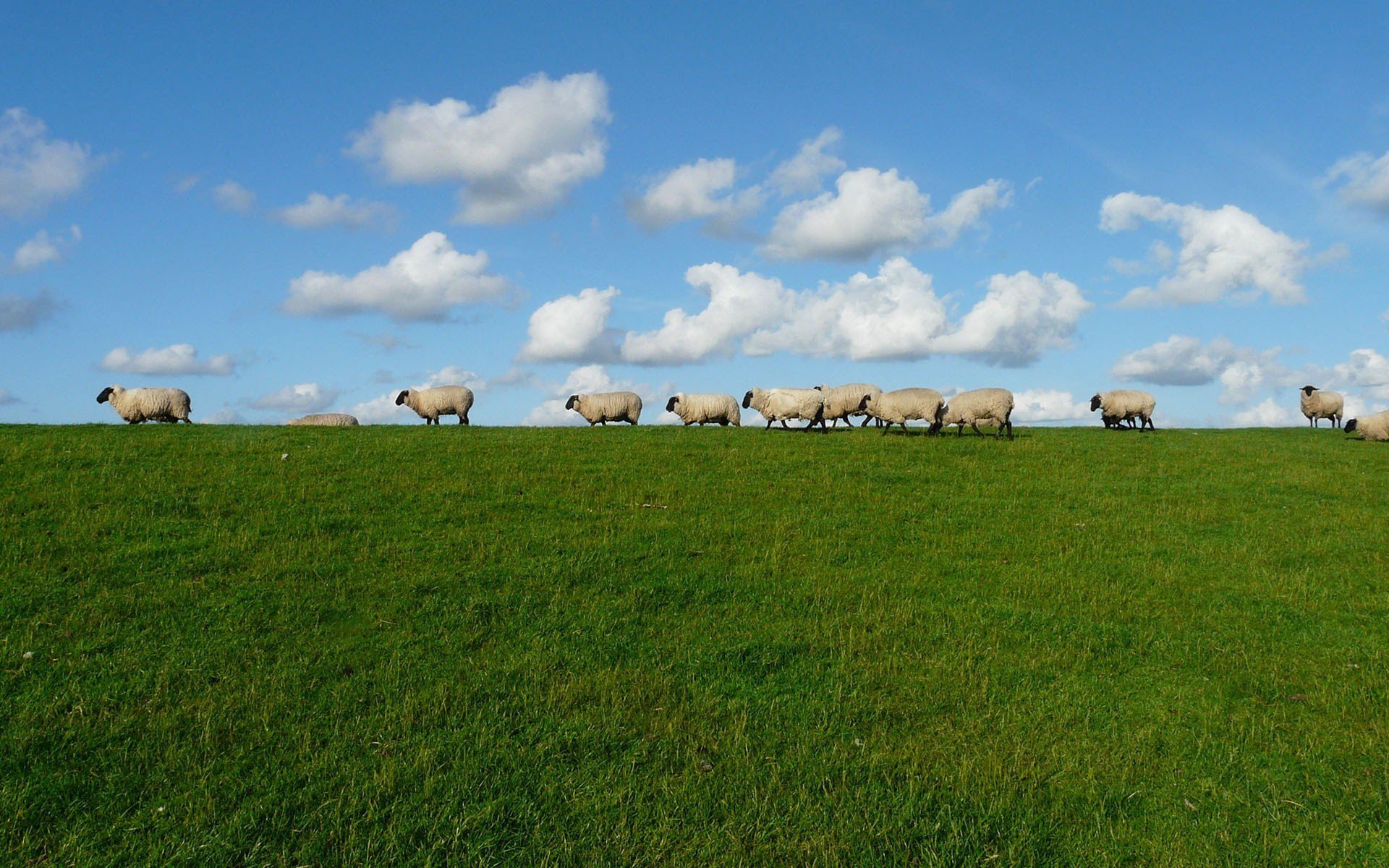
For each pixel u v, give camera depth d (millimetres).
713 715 11102
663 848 8594
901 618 14258
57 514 17906
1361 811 9383
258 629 13047
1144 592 15797
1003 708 11477
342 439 27891
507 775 9625
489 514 19266
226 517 18266
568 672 12039
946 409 32500
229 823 8633
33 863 8086
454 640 12891
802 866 8445
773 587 15523
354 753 9961
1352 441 35562
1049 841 8938
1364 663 12852
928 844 8766
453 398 40562
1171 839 8984
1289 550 18047
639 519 19297
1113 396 37938
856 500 21672
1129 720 11305
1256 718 11336
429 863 8195
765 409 34906
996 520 20203
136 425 30578
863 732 10859
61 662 11789
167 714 10594
